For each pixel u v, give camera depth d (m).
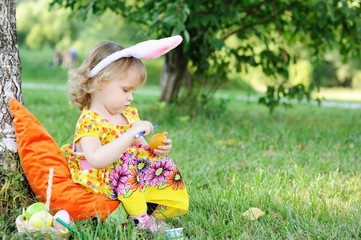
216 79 7.74
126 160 2.86
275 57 7.50
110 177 2.87
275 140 5.72
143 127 2.81
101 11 6.82
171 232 2.76
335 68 30.09
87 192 2.83
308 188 3.72
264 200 3.39
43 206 2.70
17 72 3.01
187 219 3.08
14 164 2.91
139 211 2.83
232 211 3.13
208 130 6.36
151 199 2.97
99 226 2.71
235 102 12.05
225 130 6.46
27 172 2.87
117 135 2.90
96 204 2.80
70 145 3.04
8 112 2.93
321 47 8.23
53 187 2.81
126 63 2.85
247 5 7.50
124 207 2.86
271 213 3.18
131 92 2.93
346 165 4.55
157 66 24.67
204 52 7.20
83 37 31.33
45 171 2.84
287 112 9.90
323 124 7.58
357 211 3.25
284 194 3.59
